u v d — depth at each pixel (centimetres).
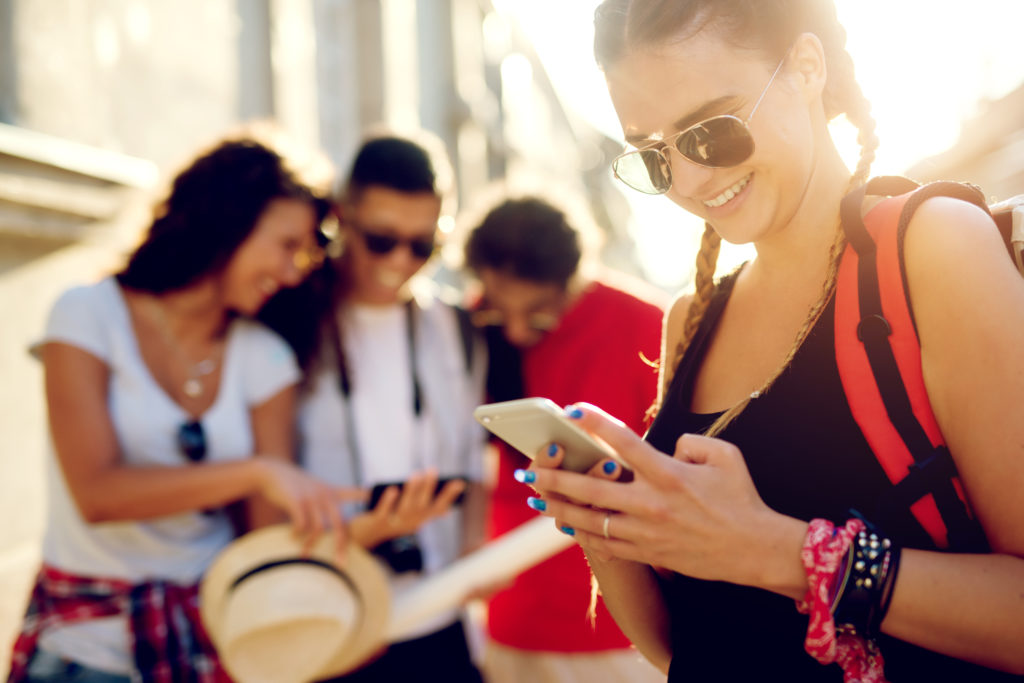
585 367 263
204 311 203
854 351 96
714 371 121
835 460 97
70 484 182
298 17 597
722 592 108
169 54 387
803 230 108
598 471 96
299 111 592
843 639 92
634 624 118
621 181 113
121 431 189
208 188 196
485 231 260
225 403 204
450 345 264
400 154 243
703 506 89
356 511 238
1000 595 84
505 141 1356
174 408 195
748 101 100
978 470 87
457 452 263
